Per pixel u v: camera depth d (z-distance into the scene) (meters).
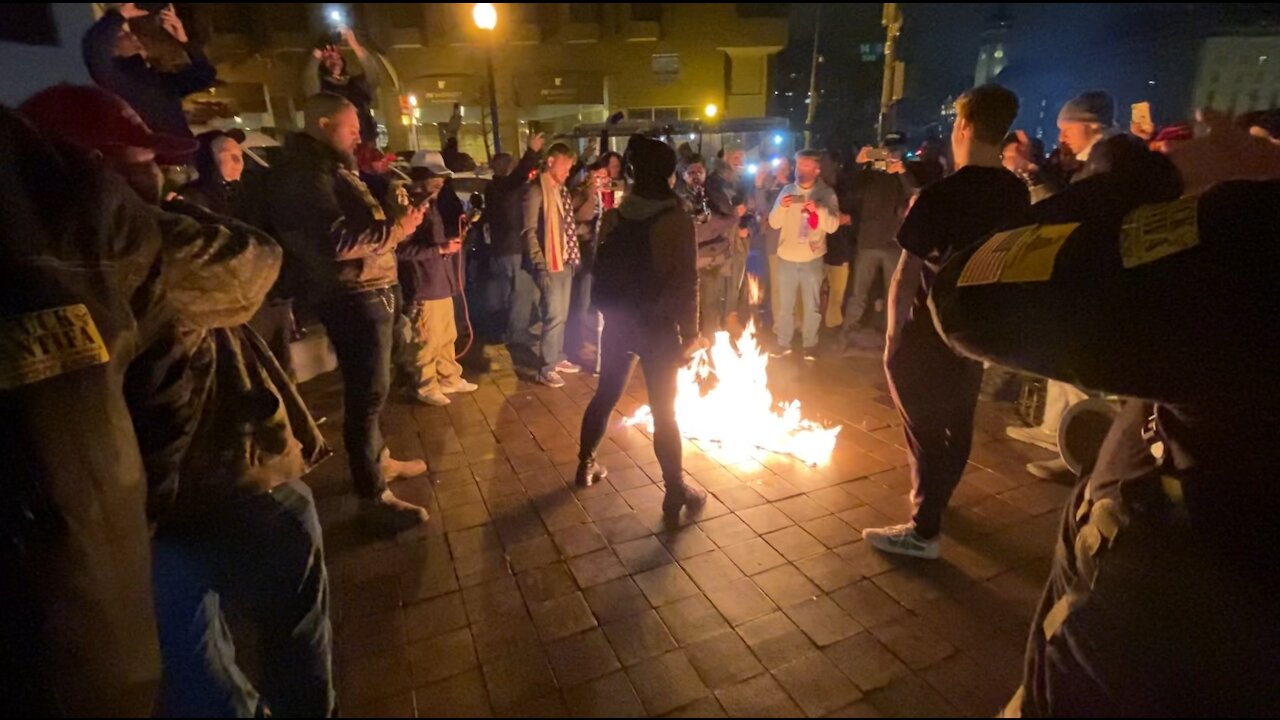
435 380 5.06
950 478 2.84
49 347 1.29
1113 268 1.35
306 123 2.90
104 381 1.37
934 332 2.67
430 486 3.75
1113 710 1.48
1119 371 1.37
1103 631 1.51
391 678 2.36
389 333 3.16
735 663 2.40
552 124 17.25
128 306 1.45
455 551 3.11
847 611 2.65
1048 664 1.62
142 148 1.62
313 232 2.80
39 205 1.32
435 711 2.21
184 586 1.75
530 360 6.04
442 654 2.46
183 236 1.61
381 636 2.56
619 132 11.21
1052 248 1.45
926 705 2.20
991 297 1.50
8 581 1.28
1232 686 1.41
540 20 15.56
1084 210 1.59
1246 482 1.39
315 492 3.69
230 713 1.61
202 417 1.81
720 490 3.63
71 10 1.77
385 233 2.94
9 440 1.25
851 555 3.02
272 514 1.94
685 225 3.03
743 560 3.00
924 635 2.51
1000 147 2.60
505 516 3.40
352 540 3.21
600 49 16.16
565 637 2.54
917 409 2.79
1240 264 1.27
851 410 4.73
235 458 1.87
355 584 2.88
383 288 3.10
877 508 3.42
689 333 3.14
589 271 6.03
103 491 1.36
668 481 3.31
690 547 3.11
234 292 1.69
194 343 1.72
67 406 1.31
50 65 1.74
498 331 6.93
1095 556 1.62
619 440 4.32
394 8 14.51
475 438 4.40
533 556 3.06
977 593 2.75
